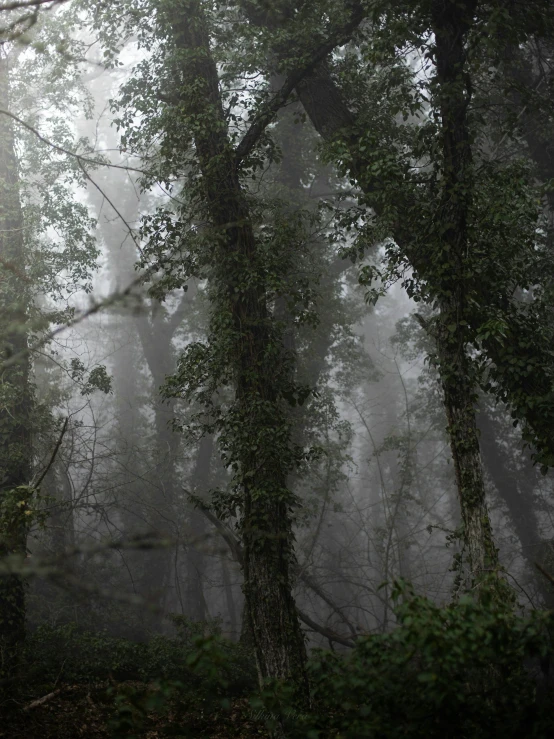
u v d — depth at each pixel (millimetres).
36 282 16656
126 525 26922
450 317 12172
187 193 14500
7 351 6543
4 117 18250
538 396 12469
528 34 13672
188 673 14953
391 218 13086
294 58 14414
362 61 14273
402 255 13266
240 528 12336
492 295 13117
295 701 10219
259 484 12266
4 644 12430
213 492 12938
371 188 13953
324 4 14188
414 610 5352
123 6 15562
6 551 9352
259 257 13539
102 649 16516
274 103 14773
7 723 9523
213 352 12984
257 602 11844
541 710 5715
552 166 19281
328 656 6004
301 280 14688
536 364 12492
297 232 14789
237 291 13164
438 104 13422
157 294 13289
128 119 15547
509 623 5496
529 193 13703
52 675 14227
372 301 13602
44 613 21844
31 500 9891
